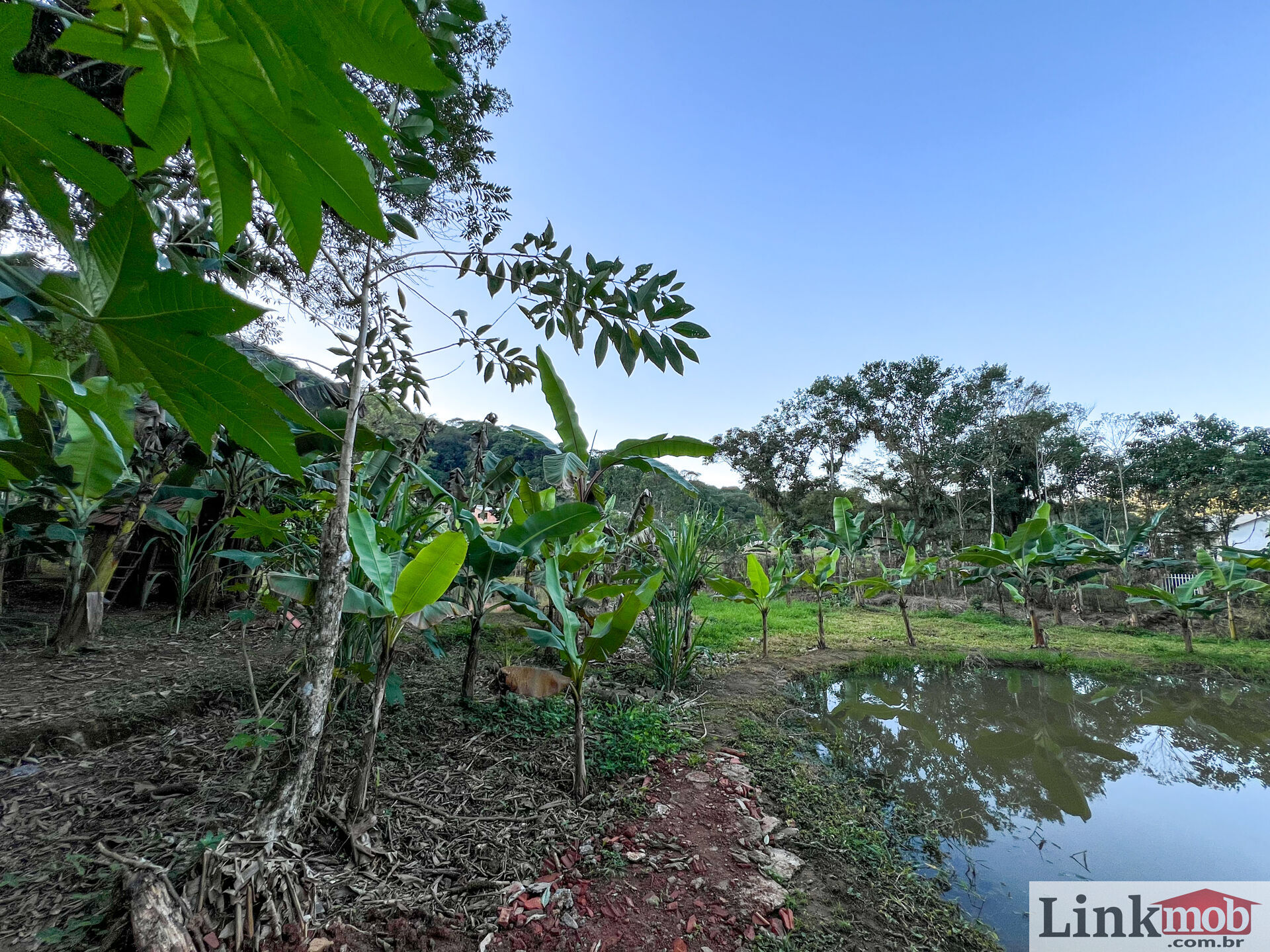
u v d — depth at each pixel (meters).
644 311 2.49
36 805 2.43
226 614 5.85
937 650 8.20
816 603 13.23
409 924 2.01
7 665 3.97
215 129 0.70
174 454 4.66
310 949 1.83
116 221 0.79
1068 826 3.69
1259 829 3.67
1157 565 10.59
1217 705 6.53
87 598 4.40
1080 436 20.56
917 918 2.47
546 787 3.06
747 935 2.17
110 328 0.90
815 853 2.82
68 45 0.66
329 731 3.18
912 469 20.52
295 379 3.95
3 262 1.01
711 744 3.98
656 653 5.26
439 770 3.07
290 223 0.80
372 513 3.98
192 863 1.90
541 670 3.77
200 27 0.57
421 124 2.35
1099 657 8.16
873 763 4.51
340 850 2.31
